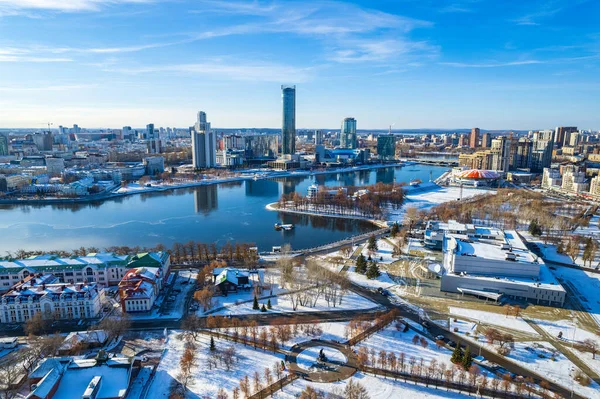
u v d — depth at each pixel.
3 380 189.75
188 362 198.88
